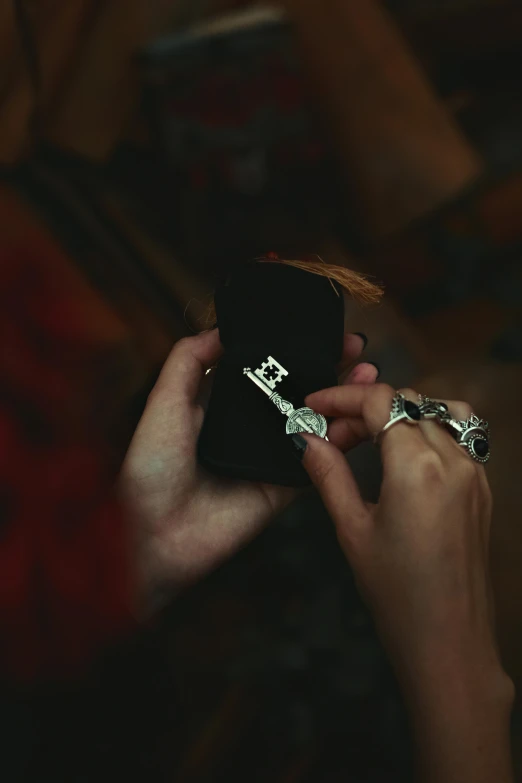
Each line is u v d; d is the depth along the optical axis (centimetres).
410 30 222
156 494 70
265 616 113
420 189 181
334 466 62
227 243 179
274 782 94
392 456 59
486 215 196
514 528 116
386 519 58
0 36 143
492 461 129
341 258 183
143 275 156
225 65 164
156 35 165
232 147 172
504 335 178
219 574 121
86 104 160
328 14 169
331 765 97
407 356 160
